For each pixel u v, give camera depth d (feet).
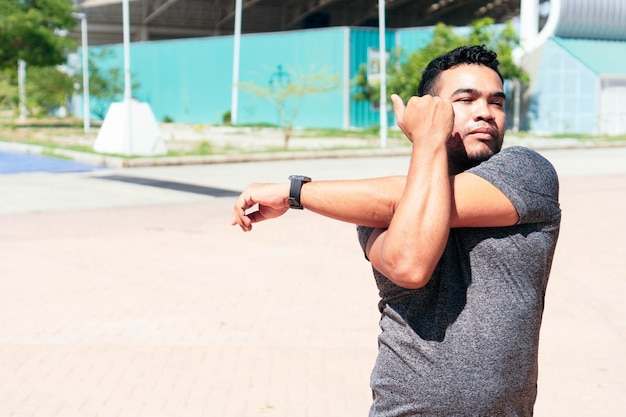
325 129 133.80
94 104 159.63
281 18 213.66
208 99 157.48
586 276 29.84
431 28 133.49
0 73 137.69
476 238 6.99
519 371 6.93
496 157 7.23
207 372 19.77
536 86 127.24
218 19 209.97
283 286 28.53
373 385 7.32
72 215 44.96
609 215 43.83
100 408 17.60
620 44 128.57
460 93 7.37
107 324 23.89
